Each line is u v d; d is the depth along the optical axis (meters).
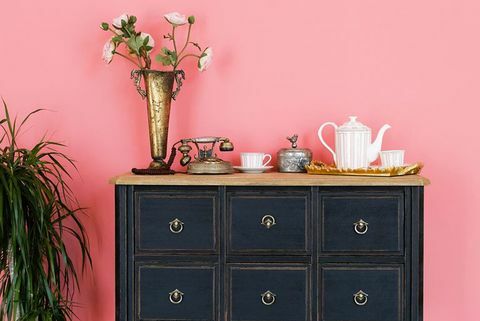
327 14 2.67
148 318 2.24
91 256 2.74
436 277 2.67
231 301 2.23
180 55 2.69
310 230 2.21
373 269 2.20
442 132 2.65
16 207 2.23
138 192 2.24
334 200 2.21
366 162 2.41
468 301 2.67
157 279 2.24
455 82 2.65
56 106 2.74
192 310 2.24
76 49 2.73
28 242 2.29
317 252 2.21
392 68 2.66
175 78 2.52
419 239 2.19
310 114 2.68
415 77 2.65
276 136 2.68
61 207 2.56
